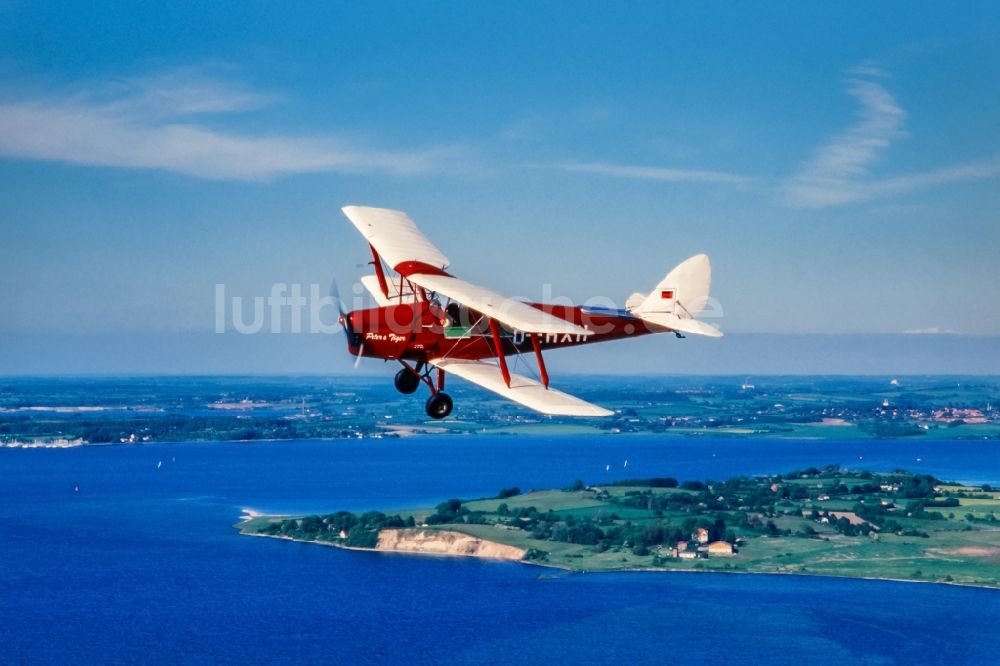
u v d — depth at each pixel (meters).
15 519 172.25
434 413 30.59
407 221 34.75
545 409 27.00
